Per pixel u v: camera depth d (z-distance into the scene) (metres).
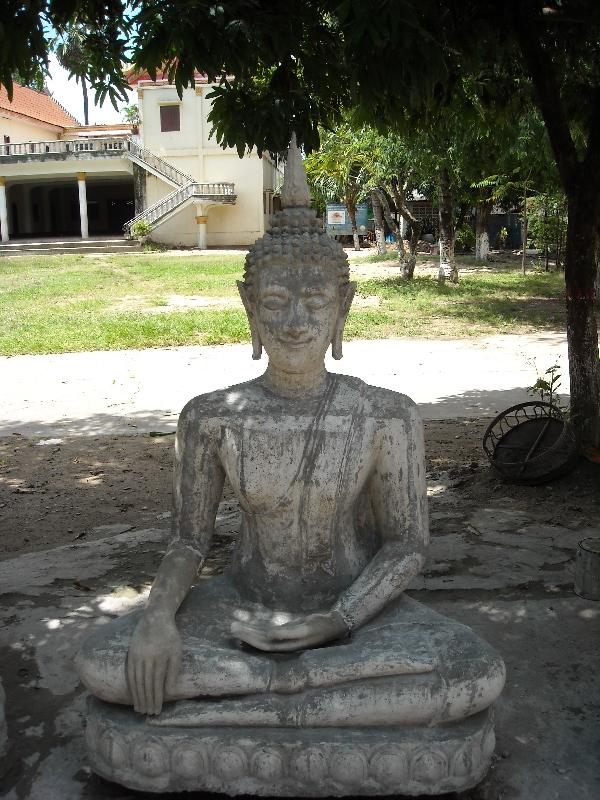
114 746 2.62
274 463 2.92
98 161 32.69
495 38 5.37
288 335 2.90
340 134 17.53
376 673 2.58
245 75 4.71
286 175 3.06
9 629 3.82
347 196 31.06
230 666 2.61
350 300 3.10
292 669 2.61
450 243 20.69
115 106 4.99
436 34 4.60
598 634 3.69
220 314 15.61
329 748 2.55
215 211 33.69
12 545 5.22
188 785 2.61
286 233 3.01
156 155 33.38
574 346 5.95
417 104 4.56
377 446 2.98
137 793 2.71
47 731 3.06
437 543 4.75
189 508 3.06
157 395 9.52
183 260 27.77
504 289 19.62
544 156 14.12
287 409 2.99
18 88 37.50
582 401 5.95
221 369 10.88
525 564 4.44
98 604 4.07
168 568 2.93
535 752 2.90
